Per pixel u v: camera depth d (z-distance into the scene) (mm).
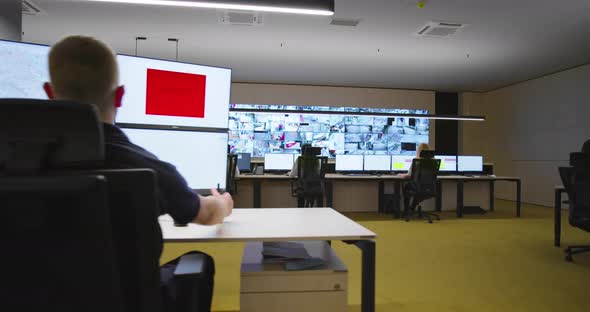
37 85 1494
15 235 603
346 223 1470
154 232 684
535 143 7695
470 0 4164
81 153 608
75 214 596
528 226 5129
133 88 1564
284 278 1430
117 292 639
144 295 688
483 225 5203
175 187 813
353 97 8672
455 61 6594
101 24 5008
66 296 624
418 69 7156
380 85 8523
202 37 5500
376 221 5531
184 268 915
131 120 1564
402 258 3432
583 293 2543
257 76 7848
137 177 651
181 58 6598
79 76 723
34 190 561
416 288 2629
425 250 3736
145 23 4957
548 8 4352
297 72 7488
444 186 6668
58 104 600
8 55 1451
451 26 4941
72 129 606
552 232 4688
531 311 2238
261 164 6602
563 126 7043
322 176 5473
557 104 7188
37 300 625
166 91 1636
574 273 3002
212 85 1755
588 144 3299
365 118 8609
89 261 615
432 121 8883
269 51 6141
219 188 1760
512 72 7285
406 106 8852
